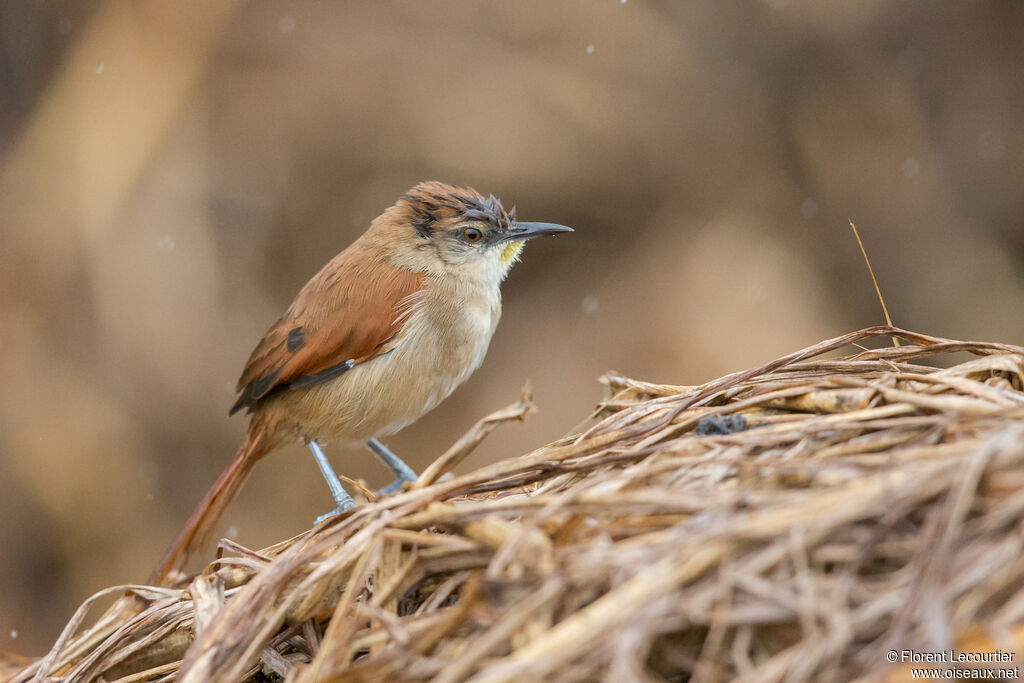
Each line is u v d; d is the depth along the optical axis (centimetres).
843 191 1529
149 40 1457
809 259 1494
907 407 463
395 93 1467
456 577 453
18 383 1342
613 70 1506
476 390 1420
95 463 1332
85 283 1388
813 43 1568
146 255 1397
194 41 1459
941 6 1568
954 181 1545
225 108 1459
